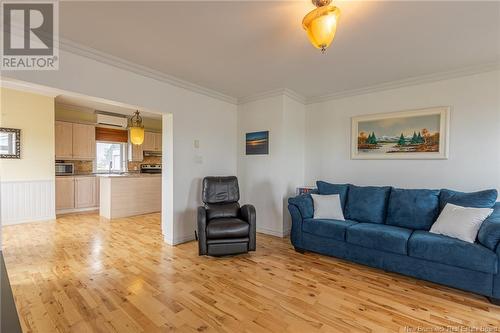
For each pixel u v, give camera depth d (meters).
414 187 3.43
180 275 2.59
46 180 4.88
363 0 1.81
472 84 3.04
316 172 4.34
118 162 6.94
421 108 3.36
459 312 1.97
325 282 2.46
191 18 2.07
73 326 1.76
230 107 4.47
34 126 4.74
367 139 3.79
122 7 1.92
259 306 2.04
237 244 3.06
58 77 2.46
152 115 6.65
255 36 2.36
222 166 4.32
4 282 1.05
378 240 2.61
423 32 2.25
